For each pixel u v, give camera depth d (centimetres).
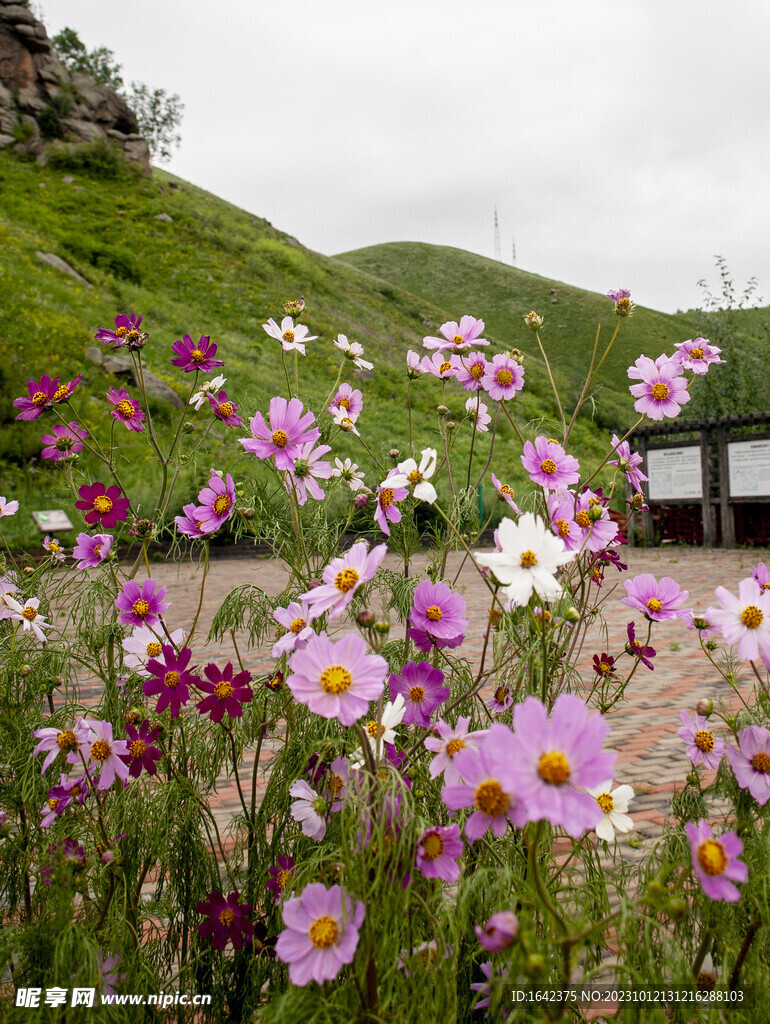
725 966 123
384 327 3584
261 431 157
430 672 144
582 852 149
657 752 332
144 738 150
